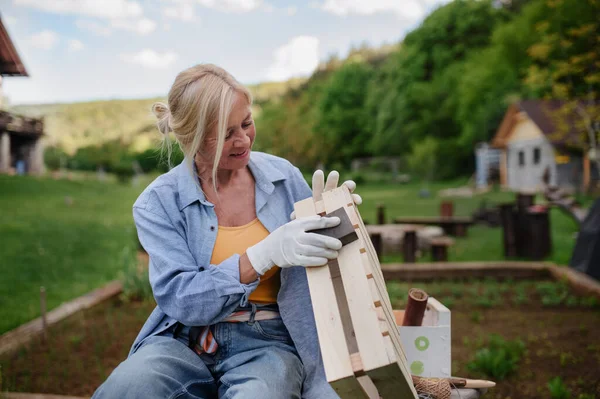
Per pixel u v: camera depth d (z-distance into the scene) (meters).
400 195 27.16
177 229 2.03
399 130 49.31
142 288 6.41
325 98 58.88
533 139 27.23
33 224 13.58
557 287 6.55
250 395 1.73
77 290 6.94
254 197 2.13
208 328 2.00
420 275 7.41
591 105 15.58
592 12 15.42
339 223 1.71
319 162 50.56
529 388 3.62
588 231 6.94
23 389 3.78
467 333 4.90
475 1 50.53
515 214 8.90
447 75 46.97
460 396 2.03
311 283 1.63
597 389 3.53
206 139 1.93
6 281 7.39
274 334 2.03
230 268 1.83
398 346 1.66
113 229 13.19
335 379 1.42
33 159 31.14
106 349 4.62
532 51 16.09
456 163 41.31
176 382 1.84
